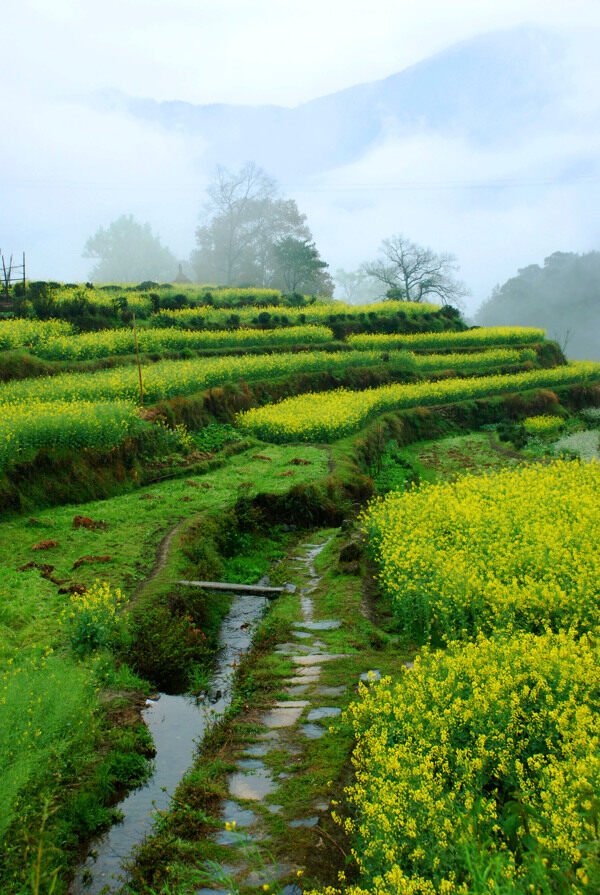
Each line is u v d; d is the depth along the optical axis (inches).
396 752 194.2
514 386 1494.8
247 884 181.5
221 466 740.0
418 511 505.0
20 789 210.8
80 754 246.5
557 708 210.5
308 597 422.3
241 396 1011.9
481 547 419.2
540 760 193.3
